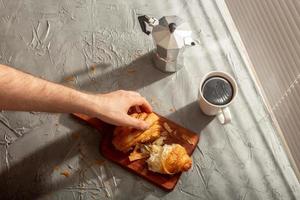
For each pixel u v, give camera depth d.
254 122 0.90
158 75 0.95
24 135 0.89
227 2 0.95
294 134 0.80
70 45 0.99
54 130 0.89
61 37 1.00
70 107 0.76
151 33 0.88
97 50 0.98
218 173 0.85
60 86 0.75
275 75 0.81
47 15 1.03
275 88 0.83
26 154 0.87
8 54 0.98
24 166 0.86
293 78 0.75
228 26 1.00
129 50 0.98
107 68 0.96
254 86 0.93
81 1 1.04
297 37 0.70
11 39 1.00
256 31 0.84
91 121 0.88
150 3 1.04
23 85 0.70
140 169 0.83
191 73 0.95
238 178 0.85
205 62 0.96
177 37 0.83
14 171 0.86
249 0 0.84
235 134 0.89
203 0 1.04
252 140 0.88
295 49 0.71
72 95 0.75
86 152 0.87
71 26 1.02
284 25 0.73
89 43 0.99
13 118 0.91
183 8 1.03
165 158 0.79
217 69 0.96
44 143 0.88
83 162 0.86
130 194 0.83
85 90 0.94
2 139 0.89
